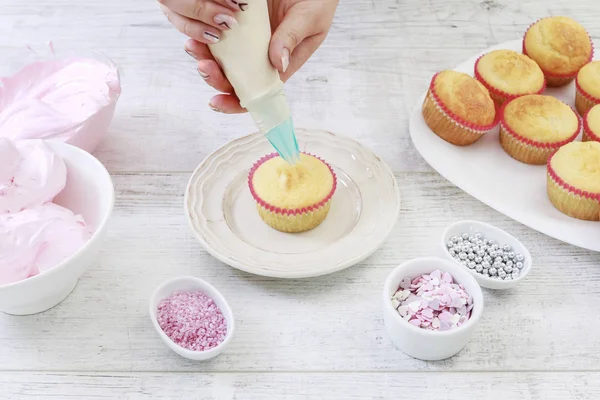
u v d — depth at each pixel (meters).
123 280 0.84
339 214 0.92
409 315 0.76
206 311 0.78
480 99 1.00
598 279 0.85
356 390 0.73
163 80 1.15
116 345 0.77
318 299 0.82
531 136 0.97
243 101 0.74
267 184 0.89
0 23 1.26
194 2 0.68
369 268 0.86
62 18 1.28
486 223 0.89
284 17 0.84
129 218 0.92
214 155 0.97
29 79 1.01
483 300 0.79
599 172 0.89
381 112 1.09
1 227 0.75
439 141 1.02
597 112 1.00
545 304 0.82
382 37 1.24
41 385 0.73
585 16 1.30
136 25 1.27
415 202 0.94
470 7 1.32
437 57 1.20
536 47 1.13
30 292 0.72
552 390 0.73
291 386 0.73
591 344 0.77
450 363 0.76
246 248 0.86
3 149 0.80
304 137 1.01
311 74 1.16
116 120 1.07
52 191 0.81
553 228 0.89
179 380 0.74
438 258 0.80
